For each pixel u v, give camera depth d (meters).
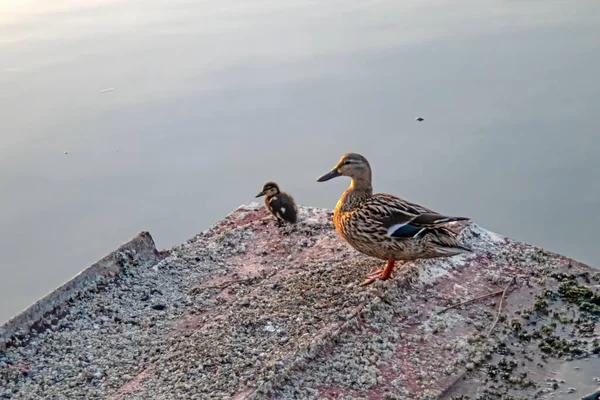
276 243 3.26
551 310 2.91
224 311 2.93
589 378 2.70
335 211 3.11
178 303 2.99
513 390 2.68
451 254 2.89
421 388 2.66
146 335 2.87
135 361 2.77
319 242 3.24
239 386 2.63
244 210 3.48
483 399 2.65
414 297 2.92
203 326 2.87
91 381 2.71
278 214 3.36
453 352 2.76
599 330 2.84
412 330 2.82
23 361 2.78
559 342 2.80
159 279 3.09
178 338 2.84
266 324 2.84
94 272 3.04
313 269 3.08
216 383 2.65
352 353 2.73
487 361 2.75
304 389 2.64
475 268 3.05
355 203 3.05
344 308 2.86
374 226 2.93
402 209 2.94
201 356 2.74
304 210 3.47
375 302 2.86
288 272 3.09
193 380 2.67
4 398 2.67
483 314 2.88
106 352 2.81
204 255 3.21
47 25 5.27
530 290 2.97
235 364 2.71
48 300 2.93
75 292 2.99
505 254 3.12
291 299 2.93
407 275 2.96
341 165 3.07
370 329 2.81
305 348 2.71
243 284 3.05
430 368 2.71
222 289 3.04
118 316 2.94
